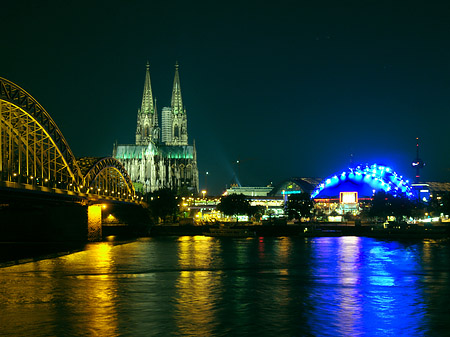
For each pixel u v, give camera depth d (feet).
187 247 602.03
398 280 358.64
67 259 476.54
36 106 525.34
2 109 490.90
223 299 297.74
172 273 390.21
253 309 274.98
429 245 631.97
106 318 256.93
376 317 259.19
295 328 240.94
